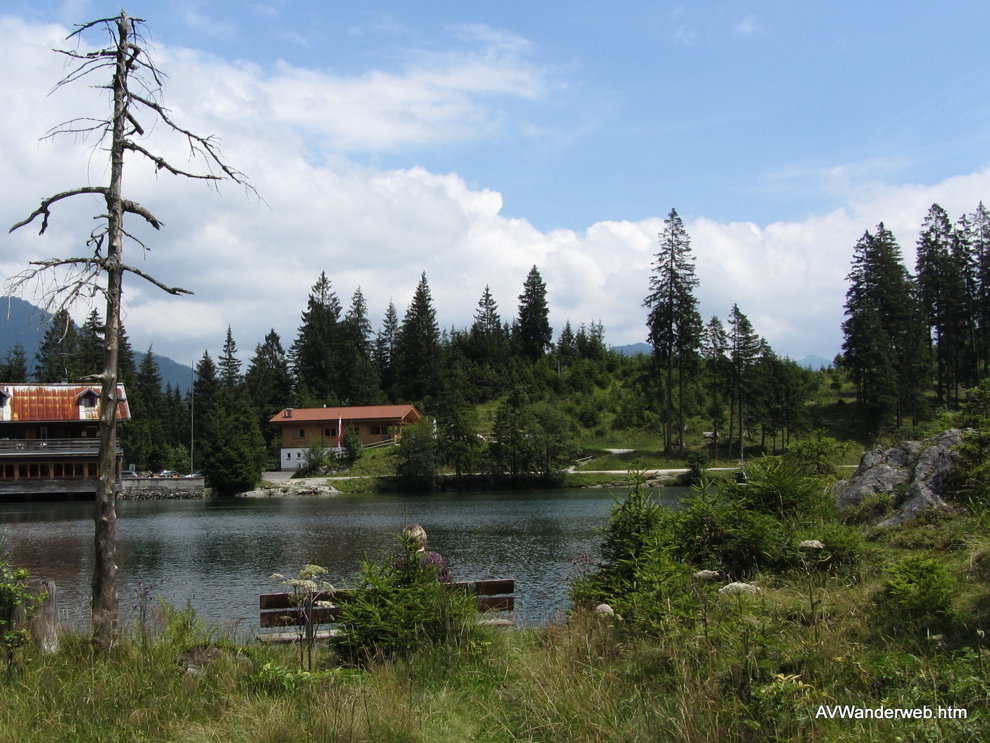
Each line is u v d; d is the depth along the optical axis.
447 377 67.81
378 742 5.07
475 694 6.12
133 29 7.70
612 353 113.38
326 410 82.81
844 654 5.47
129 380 81.56
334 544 27.48
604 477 62.38
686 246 67.81
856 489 11.13
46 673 6.41
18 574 7.17
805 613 6.78
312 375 107.31
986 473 9.52
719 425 80.06
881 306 70.31
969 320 69.62
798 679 5.12
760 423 68.81
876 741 4.24
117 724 5.47
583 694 5.52
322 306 109.19
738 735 4.53
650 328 68.75
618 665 6.16
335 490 60.28
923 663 5.19
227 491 61.38
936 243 70.62
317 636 8.21
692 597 6.87
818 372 91.06
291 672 6.30
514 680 6.32
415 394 108.38
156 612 9.15
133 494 57.81
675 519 9.53
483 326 127.50
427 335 110.25
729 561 9.09
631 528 9.18
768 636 5.87
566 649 6.71
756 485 10.09
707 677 5.34
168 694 6.03
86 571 20.98
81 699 5.91
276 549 26.16
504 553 23.78
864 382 65.75
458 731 5.37
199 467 78.31
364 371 108.94
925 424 66.12
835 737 4.33
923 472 10.27
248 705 5.57
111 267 7.53
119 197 7.63
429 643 7.13
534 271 125.44
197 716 5.66
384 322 128.12
